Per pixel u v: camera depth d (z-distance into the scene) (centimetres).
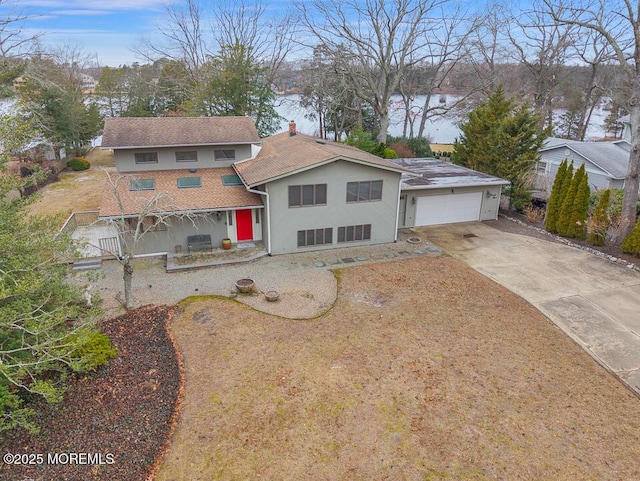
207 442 852
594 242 1886
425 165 2636
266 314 1338
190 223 1789
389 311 1347
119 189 1806
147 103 4525
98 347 1054
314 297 1452
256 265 1717
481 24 3238
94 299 1020
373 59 3131
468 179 2242
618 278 1567
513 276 1599
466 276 1603
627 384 1016
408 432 872
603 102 5166
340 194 1808
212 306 1381
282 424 895
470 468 791
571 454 820
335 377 1035
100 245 1738
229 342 1182
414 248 1900
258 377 1038
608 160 2572
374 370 1060
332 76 3512
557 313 1327
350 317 1314
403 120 5012
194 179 1928
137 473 781
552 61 3553
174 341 1189
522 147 2366
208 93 3359
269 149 2184
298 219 1788
